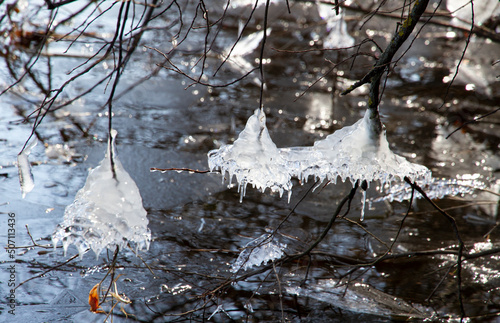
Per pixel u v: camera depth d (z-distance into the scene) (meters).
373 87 4.00
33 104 9.51
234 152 3.90
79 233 3.46
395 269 5.63
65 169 7.32
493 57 14.49
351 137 4.13
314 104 10.95
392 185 7.45
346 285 5.14
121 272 5.24
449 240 6.27
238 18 14.56
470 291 5.28
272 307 4.85
